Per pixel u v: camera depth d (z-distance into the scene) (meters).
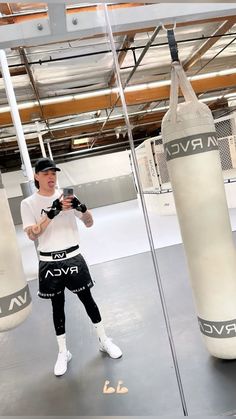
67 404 1.65
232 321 1.45
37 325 2.68
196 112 1.31
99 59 4.55
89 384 1.77
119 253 4.54
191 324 2.21
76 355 2.09
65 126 7.96
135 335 2.21
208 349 1.56
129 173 13.01
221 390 1.54
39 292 1.86
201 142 1.31
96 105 6.20
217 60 5.92
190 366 1.77
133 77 5.75
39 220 1.75
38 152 11.02
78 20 1.49
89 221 1.92
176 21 1.52
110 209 11.11
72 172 12.85
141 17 1.48
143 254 4.23
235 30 4.66
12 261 1.18
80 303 2.94
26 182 3.42
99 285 3.35
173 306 2.53
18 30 1.49
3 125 6.10
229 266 1.43
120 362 1.92
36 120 6.13
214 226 1.38
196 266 1.45
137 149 7.81
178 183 1.38
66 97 5.85
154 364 1.84
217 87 6.31
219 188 1.37
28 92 5.49
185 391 1.58
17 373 2.03
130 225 6.70
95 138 10.94
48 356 2.17
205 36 4.43
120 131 10.12
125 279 3.40
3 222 1.16
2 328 1.17
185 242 1.45
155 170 6.78
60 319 1.93
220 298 1.44
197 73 6.09
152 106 7.93
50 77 5.03
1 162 11.55
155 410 1.50
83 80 5.39
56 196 1.85
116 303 2.82
